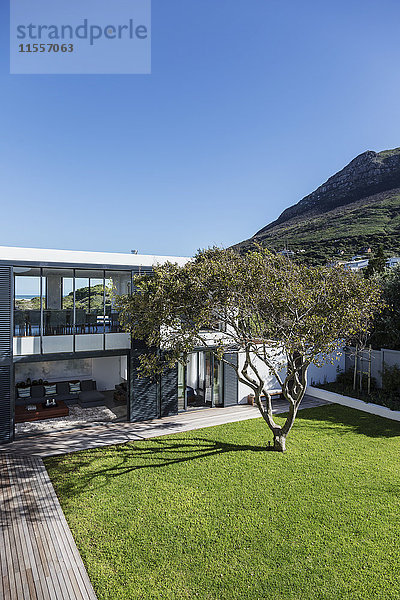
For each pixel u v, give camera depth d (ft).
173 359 35.55
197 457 32.68
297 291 31.07
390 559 19.62
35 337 38.88
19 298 38.63
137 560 19.43
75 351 40.96
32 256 38.11
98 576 18.24
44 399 48.47
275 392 51.60
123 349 43.16
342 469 30.27
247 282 31.65
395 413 43.80
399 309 58.08
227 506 24.68
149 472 29.73
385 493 26.48
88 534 21.71
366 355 56.24
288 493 26.40
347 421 43.16
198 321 31.89
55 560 19.51
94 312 42.32
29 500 25.62
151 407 44.16
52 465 31.35
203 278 31.94
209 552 20.07
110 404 50.31
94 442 36.68
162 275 33.78
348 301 31.73
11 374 37.01
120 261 43.37
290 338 31.04
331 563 19.27
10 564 19.17
